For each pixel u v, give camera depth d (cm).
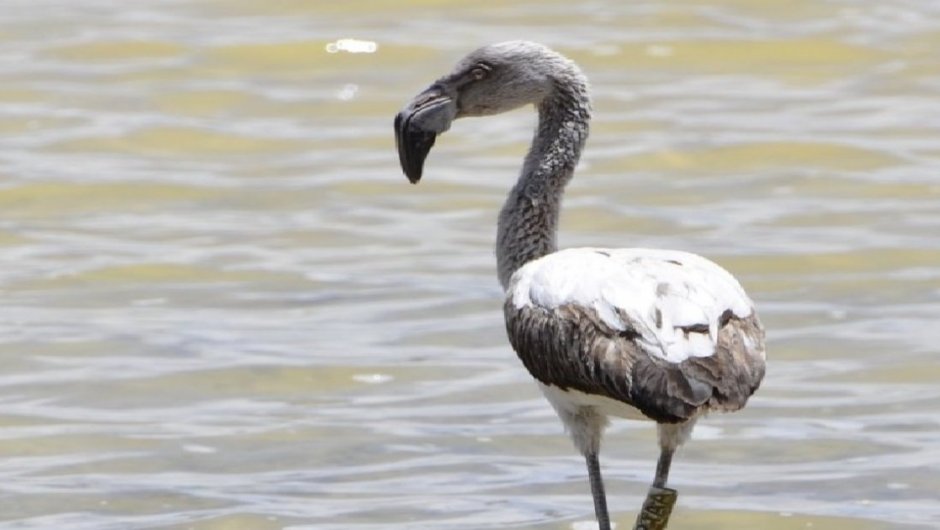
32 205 1922
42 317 1572
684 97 2294
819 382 1404
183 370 1440
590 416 972
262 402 1375
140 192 1966
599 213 1873
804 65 2430
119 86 2348
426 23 2598
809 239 1777
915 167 2011
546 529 1132
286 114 2256
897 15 2625
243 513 1160
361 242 1802
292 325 1555
